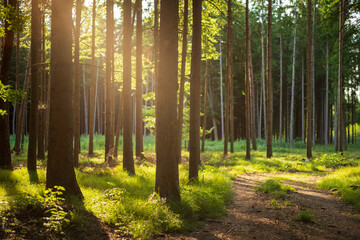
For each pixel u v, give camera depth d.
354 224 5.38
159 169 6.23
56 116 6.02
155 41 14.21
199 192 7.03
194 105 9.02
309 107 18.38
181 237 4.70
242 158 18.69
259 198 7.76
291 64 36.34
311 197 7.79
